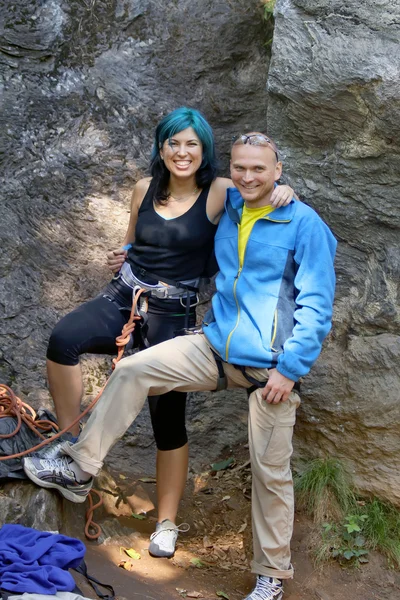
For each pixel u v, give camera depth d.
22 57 4.95
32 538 3.06
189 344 3.41
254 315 3.28
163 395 3.71
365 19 3.77
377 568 3.77
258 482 3.30
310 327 3.15
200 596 3.37
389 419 3.96
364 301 4.07
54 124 4.94
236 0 5.23
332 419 4.09
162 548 3.64
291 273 3.31
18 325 4.59
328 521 3.95
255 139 3.26
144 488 4.32
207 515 4.17
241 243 3.38
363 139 3.90
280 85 3.96
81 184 4.91
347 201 4.03
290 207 3.34
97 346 3.61
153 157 3.63
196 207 3.57
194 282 3.65
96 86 5.04
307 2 3.86
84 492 3.47
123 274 3.67
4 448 3.52
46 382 4.52
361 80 3.75
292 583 3.65
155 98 5.09
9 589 2.72
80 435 3.41
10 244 4.68
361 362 4.03
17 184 4.80
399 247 4.01
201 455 4.62
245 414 4.73
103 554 3.52
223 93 5.16
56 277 4.73
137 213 3.76
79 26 5.06
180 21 5.18
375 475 4.01
